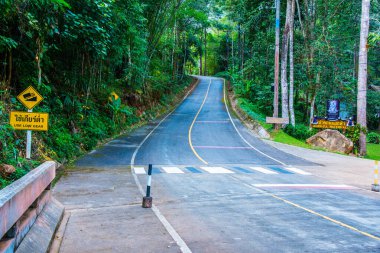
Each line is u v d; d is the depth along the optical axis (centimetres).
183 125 3275
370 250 577
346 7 3550
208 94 5759
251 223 743
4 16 1143
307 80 3762
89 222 725
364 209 901
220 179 1325
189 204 921
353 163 1969
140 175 1345
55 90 1903
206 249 574
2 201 331
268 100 4369
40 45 1450
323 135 2605
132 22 2772
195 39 6819
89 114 2275
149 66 4312
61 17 1479
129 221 743
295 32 4141
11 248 373
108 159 1705
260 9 3888
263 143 2584
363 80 2445
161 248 575
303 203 955
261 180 1338
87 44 1808
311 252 564
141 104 3588
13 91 1430
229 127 3241
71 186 1095
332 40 3731
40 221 562
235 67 6725
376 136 3809
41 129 1077
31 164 1080
